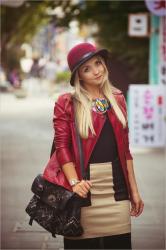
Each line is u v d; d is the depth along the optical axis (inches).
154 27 568.1
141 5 647.1
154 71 588.7
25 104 1302.9
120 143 151.2
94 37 690.2
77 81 152.9
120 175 151.9
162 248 228.4
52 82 1729.8
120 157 151.3
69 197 147.3
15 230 256.5
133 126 533.3
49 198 149.6
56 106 152.9
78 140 149.9
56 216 149.6
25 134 706.2
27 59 2174.0
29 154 526.3
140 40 665.0
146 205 308.3
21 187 361.7
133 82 668.7
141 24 565.3
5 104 1300.4
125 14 659.4
